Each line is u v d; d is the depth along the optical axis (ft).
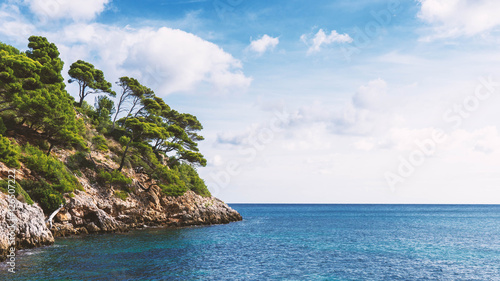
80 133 190.39
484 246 150.61
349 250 136.26
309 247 143.64
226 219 265.75
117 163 200.13
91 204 154.30
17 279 74.84
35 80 138.10
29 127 161.89
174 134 264.93
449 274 94.89
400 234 202.18
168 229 196.54
